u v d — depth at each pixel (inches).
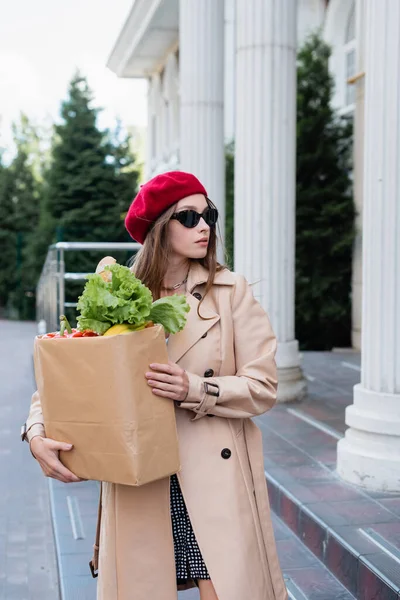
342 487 162.4
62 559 143.4
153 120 687.1
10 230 1025.5
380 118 156.5
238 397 76.5
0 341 647.8
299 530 150.9
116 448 69.4
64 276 323.9
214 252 82.8
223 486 77.4
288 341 260.1
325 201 415.2
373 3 155.9
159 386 70.8
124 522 76.0
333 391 281.0
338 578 131.8
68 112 815.1
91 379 69.6
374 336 162.4
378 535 133.0
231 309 81.7
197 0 298.5
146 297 70.3
